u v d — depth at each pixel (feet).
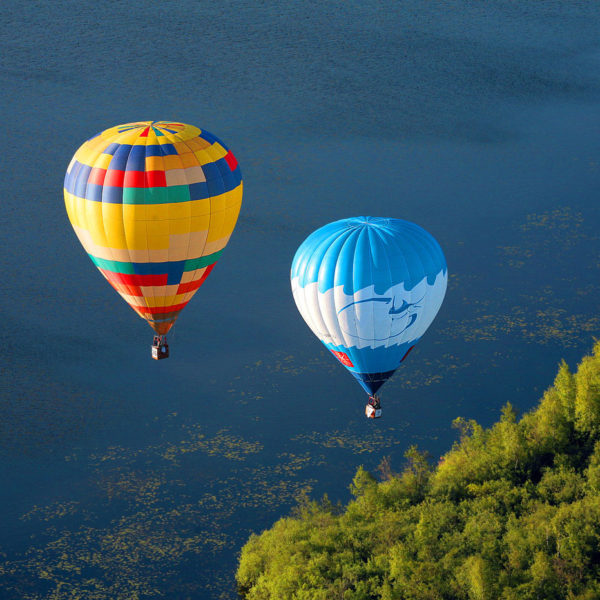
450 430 246.88
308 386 270.05
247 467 232.12
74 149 453.58
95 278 342.85
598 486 172.55
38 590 191.62
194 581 193.26
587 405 189.16
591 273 349.20
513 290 334.65
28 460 238.68
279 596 160.76
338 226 155.84
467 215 404.77
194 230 156.35
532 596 149.28
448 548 161.48
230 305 322.14
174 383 274.36
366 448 238.89
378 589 155.02
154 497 221.25
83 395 269.44
